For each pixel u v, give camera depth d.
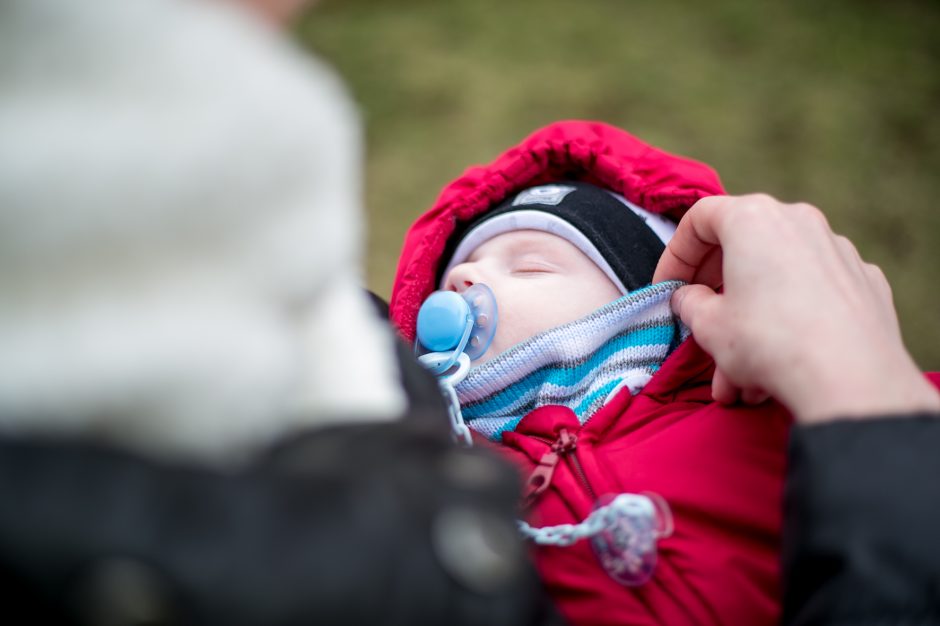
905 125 2.38
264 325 0.37
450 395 0.77
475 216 1.09
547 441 0.82
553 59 2.70
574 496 0.73
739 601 0.65
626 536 0.64
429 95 2.57
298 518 0.33
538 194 1.04
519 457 0.79
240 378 0.35
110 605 0.30
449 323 0.90
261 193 0.35
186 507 0.32
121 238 0.33
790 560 0.51
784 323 0.58
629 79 2.59
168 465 0.33
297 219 0.37
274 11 0.45
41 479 0.31
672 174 1.05
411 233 1.13
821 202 2.15
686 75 2.60
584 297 0.94
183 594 0.31
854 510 0.48
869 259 2.01
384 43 2.82
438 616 0.34
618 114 2.46
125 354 0.32
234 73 0.35
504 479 0.40
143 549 0.31
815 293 0.59
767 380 0.58
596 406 0.87
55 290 0.32
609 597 0.66
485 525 0.36
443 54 2.75
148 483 0.32
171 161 0.33
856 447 0.50
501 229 1.02
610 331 0.87
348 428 0.40
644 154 1.10
